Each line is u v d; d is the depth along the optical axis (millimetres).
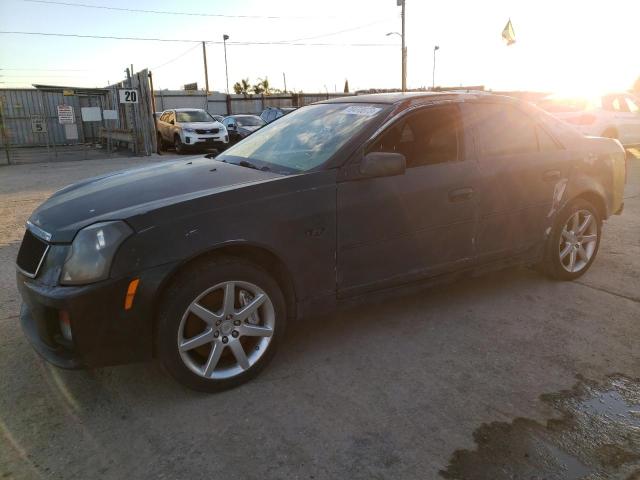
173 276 2760
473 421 2701
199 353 2971
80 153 19906
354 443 2537
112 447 2521
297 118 4188
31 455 2467
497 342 3547
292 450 2490
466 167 3734
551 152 4262
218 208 2832
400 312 4020
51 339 2740
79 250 2605
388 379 3100
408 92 4062
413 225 3502
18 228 6801
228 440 2566
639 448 2506
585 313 3986
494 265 4055
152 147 18391
